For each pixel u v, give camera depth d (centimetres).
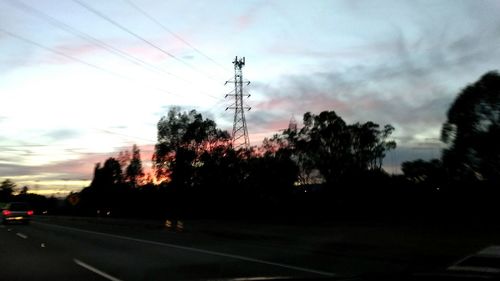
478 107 2802
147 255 1702
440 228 2347
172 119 5234
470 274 542
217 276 1202
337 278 589
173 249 1902
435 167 3703
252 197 4728
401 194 4119
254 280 656
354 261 1503
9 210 3972
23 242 2270
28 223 4069
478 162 2908
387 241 1828
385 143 4709
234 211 4712
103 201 7669
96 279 1206
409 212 3734
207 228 2834
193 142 5109
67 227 3566
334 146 4559
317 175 4656
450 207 3425
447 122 2948
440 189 3609
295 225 2791
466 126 2842
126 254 1739
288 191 4616
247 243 2134
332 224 2864
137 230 3112
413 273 561
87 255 1720
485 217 3048
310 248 1862
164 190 5344
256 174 4678
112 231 3038
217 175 4900
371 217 3534
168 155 5206
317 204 4512
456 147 2919
